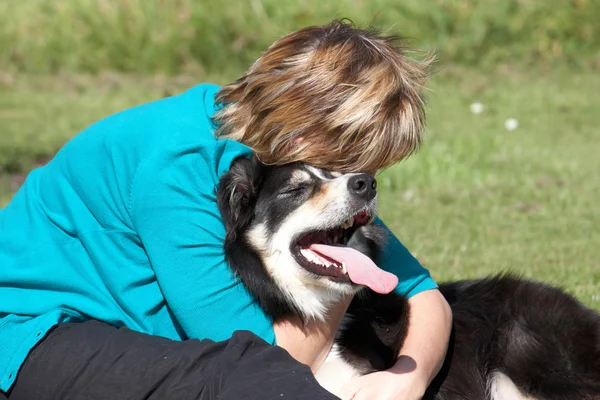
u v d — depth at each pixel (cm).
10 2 2397
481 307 652
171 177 499
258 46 2264
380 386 528
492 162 1450
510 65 2302
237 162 527
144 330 511
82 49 2292
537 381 622
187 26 2281
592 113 1867
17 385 471
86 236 512
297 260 553
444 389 607
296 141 522
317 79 507
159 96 1981
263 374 436
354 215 552
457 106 1927
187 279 500
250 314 532
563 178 1357
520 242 1044
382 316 602
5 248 531
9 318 500
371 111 509
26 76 2208
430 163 1402
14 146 1496
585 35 2345
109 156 517
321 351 586
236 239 526
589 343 629
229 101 544
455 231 1088
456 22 2327
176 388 446
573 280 884
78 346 470
